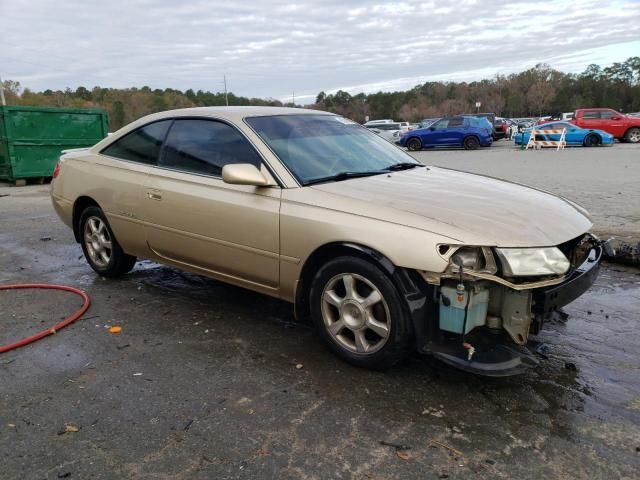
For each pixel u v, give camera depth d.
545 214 3.28
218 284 4.97
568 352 3.52
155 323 4.05
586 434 2.62
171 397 2.99
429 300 2.98
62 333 3.87
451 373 3.25
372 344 3.26
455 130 25.66
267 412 2.83
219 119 4.04
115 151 4.85
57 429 2.69
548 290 2.88
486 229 2.92
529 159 17.83
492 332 3.05
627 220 7.02
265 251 3.58
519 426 2.70
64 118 13.34
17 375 3.26
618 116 25.77
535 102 94.56
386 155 4.36
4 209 9.32
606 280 5.02
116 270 5.04
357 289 3.25
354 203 3.23
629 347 3.59
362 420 2.75
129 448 2.54
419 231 2.93
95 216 5.00
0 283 5.06
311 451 2.51
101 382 3.16
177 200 4.07
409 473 2.35
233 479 2.32
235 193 3.73
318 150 3.94
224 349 3.60
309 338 3.77
